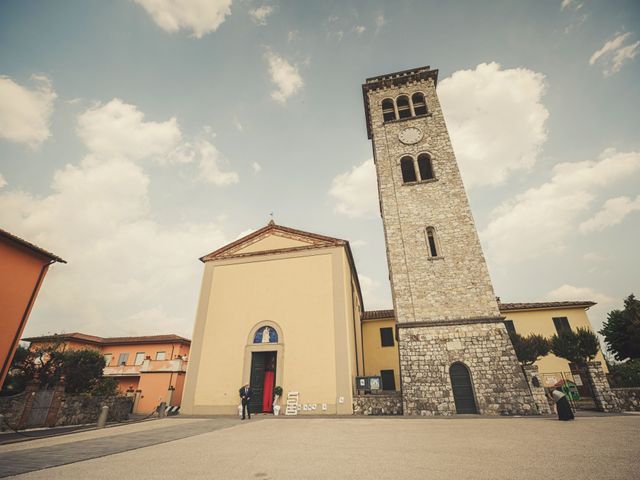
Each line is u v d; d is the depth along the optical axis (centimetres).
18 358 2205
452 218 2089
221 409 1861
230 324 2081
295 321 1973
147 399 2884
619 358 2609
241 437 949
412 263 2005
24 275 1648
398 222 2162
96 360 2506
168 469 577
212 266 2325
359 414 1683
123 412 1969
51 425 1508
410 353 1752
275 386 1831
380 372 2816
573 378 2200
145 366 3050
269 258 2231
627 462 541
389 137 2530
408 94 2745
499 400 1554
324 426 1179
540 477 473
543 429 972
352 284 2488
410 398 1630
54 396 1560
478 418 1380
